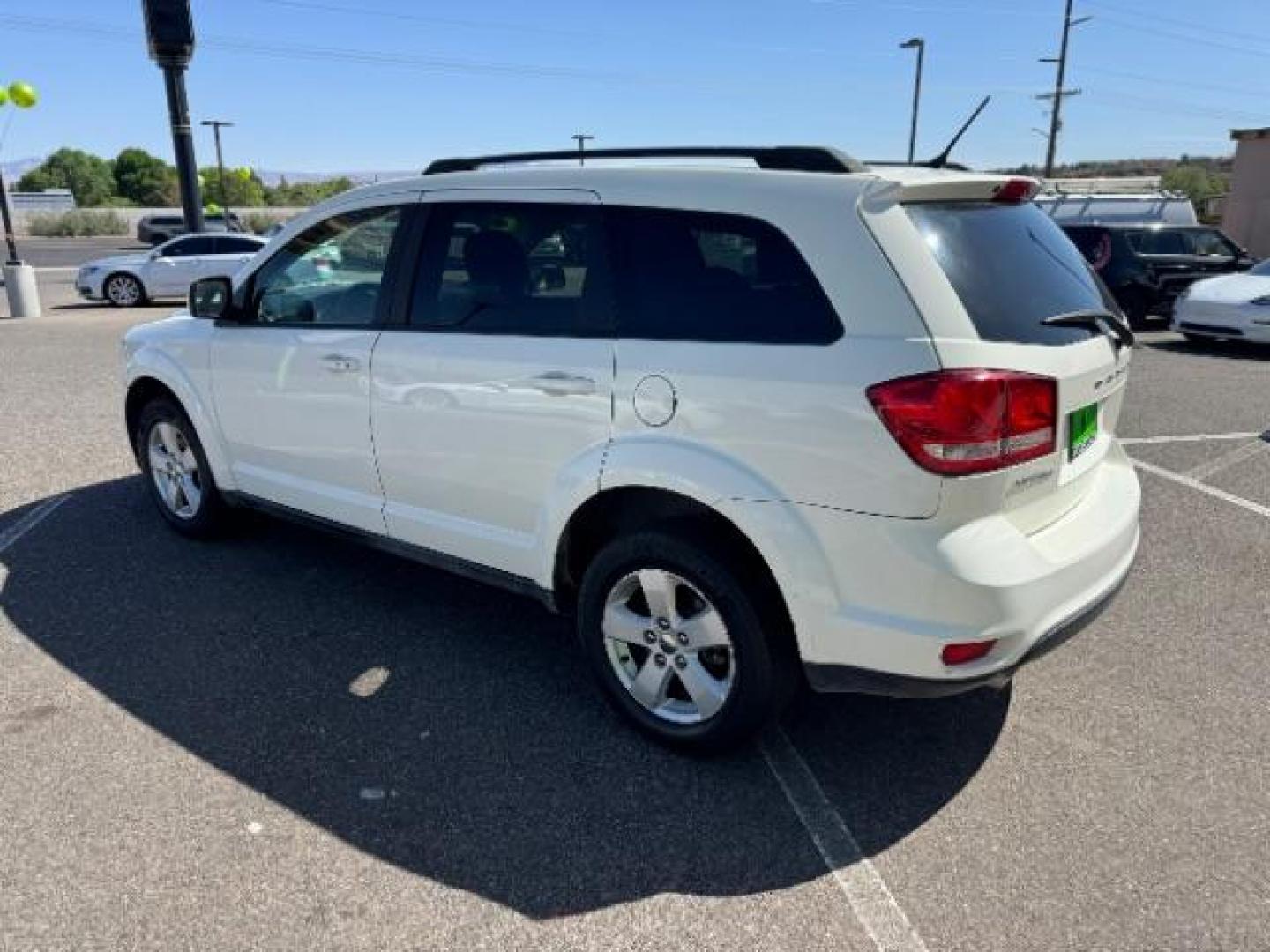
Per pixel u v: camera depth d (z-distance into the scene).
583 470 3.08
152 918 2.42
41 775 2.99
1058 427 2.71
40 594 4.33
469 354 3.36
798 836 2.75
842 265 2.63
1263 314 11.21
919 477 2.49
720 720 2.98
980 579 2.51
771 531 2.71
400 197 3.69
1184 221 17.25
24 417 7.79
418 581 4.54
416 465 3.64
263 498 4.44
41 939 2.34
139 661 3.73
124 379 5.07
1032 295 2.84
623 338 3.00
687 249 2.92
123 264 17.41
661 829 2.78
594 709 3.43
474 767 3.07
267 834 2.73
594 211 3.12
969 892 2.53
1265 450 7.03
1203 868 2.61
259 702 3.45
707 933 2.39
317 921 2.41
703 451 2.82
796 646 2.93
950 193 2.82
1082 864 2.63
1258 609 4.25
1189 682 3.61
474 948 2.34
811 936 2.38
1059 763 3.10
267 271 4.23
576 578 3.42
